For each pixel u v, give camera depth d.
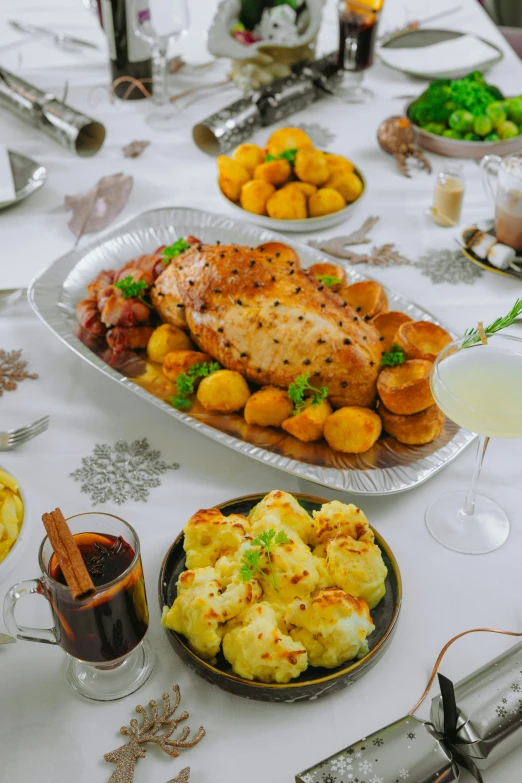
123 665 0.80
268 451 0.95
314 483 0.95
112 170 1.45
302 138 1.35
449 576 0.88
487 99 1.46
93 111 1.59
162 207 1.29
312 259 1.20
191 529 0.82
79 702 0.78
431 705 0.75
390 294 1.13
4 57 1.73
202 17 1.92
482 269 1.25
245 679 0.76
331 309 1.01
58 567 0.75
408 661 0.81
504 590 0.86
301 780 0.70
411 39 1.71
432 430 0.96
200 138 1.48
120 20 1.54
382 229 1.32
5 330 1.15
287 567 0.79
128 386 1.02
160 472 0.97
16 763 0.75
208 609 0.76
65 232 1.33
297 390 0.97
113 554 0.77
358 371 0.97
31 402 1.05
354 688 0.79
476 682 0.74
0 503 0.85
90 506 0.93
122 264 1.20
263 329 0.99
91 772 0.74
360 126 1.55
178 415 0.98
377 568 0.80
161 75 1.57
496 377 0.87
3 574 0.82
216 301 1.02
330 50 1.76
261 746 0.76
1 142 1.51
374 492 0.91
